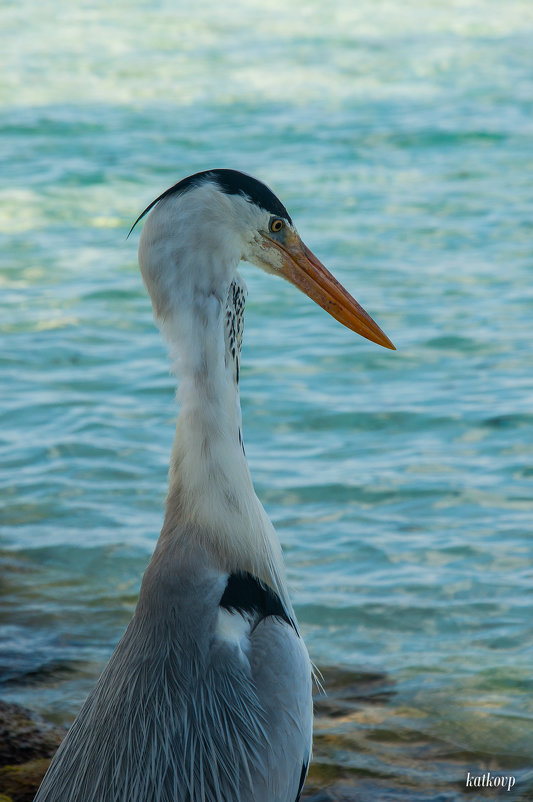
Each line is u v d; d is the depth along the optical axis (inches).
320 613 390.6
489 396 573.6
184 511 232.5
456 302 716.7
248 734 205.2
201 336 231.6
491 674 356.8
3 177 1042.1
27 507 469.1
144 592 224.1
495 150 1130.0
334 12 1951.3
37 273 788.6
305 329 682.2
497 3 2017.7
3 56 1599.4
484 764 315.6
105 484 490.3
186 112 1302.9
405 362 624.1
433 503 467.2
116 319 702.5
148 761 205.8
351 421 549.6
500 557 424.5
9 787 295.6
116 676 217.9
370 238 856.3
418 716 336.8
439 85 1422.2
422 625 383.9
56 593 406.6
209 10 1972.2
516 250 822.5
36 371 617.3
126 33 1774.1
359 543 436.8
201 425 232.2
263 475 493.7
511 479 486.9
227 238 234.7
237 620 222.1
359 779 308.5
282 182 1019.3
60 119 1262.3
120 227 900.0
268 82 1455.5
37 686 349.7
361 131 1213.1
